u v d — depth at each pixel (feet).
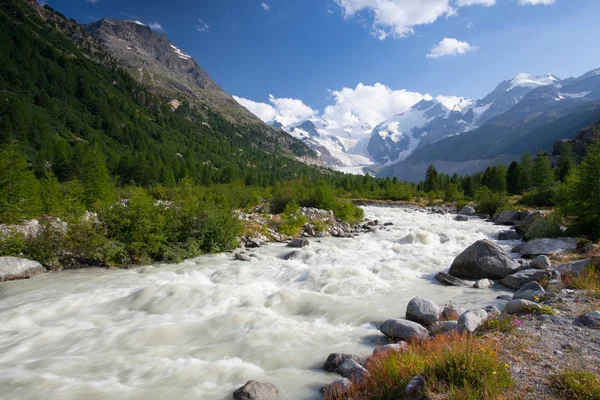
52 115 426.10
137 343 25.40
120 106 583.99
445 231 84.43
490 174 289.33
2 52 491.31
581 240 51.11
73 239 51.26
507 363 16.78
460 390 13.99
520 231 80.74
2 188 64.64
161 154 458.91
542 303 26.99
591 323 21.72
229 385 19.49
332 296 35.47
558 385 14.64
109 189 102.17
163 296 35.09
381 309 31.73
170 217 58.90
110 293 37.63
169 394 18.56
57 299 35.17
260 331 27.04
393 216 142.51
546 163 239.91
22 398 18.21
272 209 116.37
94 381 19.94
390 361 17.37
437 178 356.38
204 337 26.50
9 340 25.88
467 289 38.65
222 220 63.98
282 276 44.60
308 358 22.58
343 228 95.81
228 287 37.63
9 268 43.65
